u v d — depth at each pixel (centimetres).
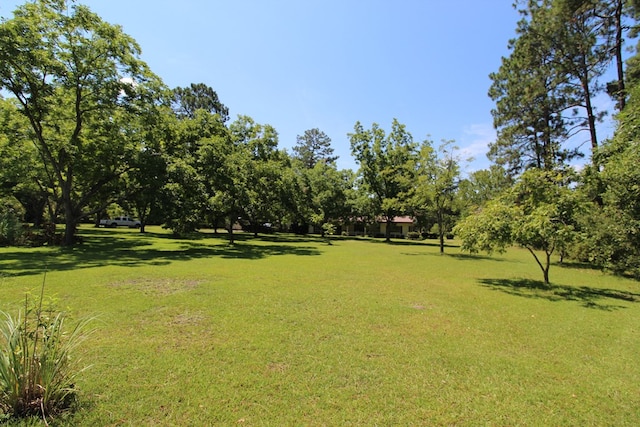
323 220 3828
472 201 2494
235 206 2122
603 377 383
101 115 1805
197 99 3753
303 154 5956
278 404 303
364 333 507
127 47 1780
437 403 315
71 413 275
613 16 1664
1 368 261
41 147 1806
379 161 3466
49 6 1611
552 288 959
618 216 1053
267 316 576
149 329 491
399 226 5334
